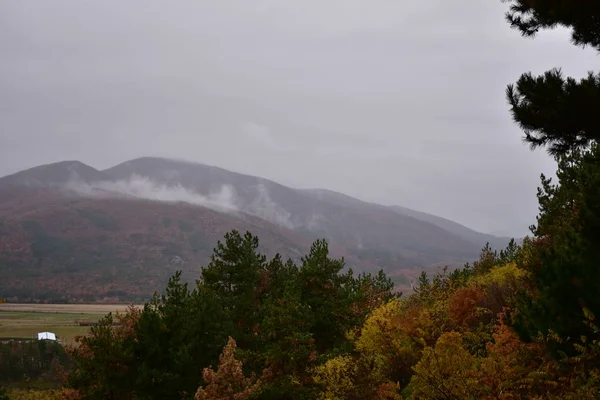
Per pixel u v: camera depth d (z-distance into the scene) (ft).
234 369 46.75
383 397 47.19
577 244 29.76
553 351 28.71
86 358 65.51
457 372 36.14
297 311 66.23
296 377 60.59
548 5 26.96
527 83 26.76
